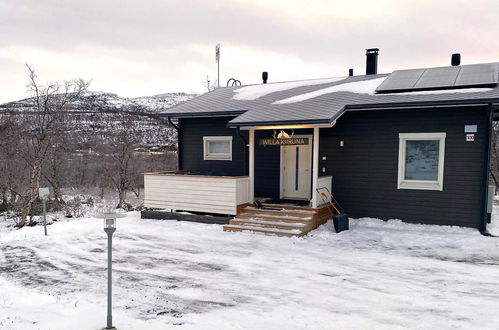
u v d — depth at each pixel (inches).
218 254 331.3
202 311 208.2
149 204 496.4
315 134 405.4
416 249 339.9
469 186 393.4
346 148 457.1
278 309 210.4
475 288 242.1
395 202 432.5
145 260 315.6
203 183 454.3
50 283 262.5
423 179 422.3
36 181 687.7
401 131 423.5
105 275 278.8
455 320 192.5
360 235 388.2
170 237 398.3
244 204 449.1
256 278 265.9
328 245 356.2
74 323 189.6
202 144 567.5
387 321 192.7
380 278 263.6
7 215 732.7
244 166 525.3
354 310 207.9
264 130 519.5
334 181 466.0
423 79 457.4
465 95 372.5
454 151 398.3
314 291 239.1
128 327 183.8
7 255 341.1
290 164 501.7
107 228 181.5
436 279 260.5
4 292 245.1
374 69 586.2
